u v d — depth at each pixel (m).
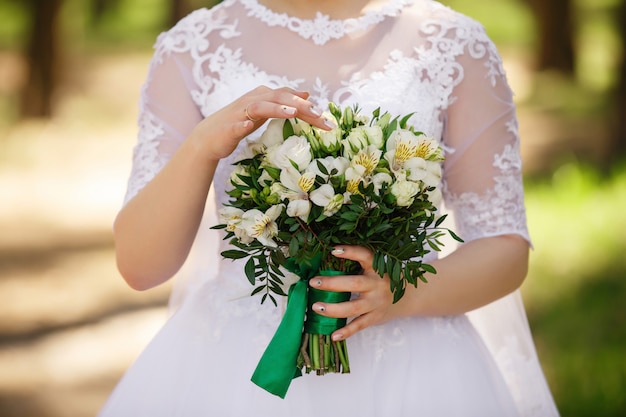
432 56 2.69
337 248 2.34
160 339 2.77
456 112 2.71
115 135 17.27
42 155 15.43
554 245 8.45
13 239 10.68
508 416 2.75
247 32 2.72
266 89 2.38
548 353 6.18
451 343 2.69
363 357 2.61
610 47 22.97
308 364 2.42
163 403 2.67
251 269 2.36
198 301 2.73
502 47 25.23
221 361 2.64
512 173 2.73
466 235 2.77
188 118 2.72
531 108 17.67
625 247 8.12
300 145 2.27
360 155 2.26
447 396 2.62
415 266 2.35
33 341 7.39
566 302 7.11
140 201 2.56
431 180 2.33
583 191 10.16
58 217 11.72
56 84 18.11
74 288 8.85
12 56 25.22
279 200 2.30
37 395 6.25
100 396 6.24
